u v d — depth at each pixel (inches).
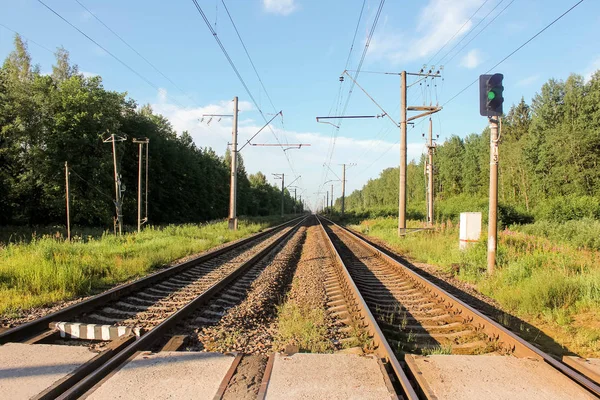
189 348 215.9
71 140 1234.6
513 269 420.8
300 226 1983.3
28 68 1533.0
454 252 613.3
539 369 180.4
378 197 5265.8
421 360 188.1
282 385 155.7
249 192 3678.6
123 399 143.2
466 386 161.8
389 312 308.7
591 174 1529.3
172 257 601.9
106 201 1327.5
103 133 1283.2
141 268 470.9
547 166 1829.5
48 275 354.0
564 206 1170.0
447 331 261.7
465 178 3166.8
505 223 1179.3
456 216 1558.8
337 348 225.6
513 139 2699.3
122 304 307.4
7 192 1181.1
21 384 153.6
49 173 1224.8
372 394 148.9
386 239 1034.7
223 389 152.7
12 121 1195.3
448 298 322.7
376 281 448.1
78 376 166.1
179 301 328.8
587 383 163.9
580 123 1660.9
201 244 788.0
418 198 3818.9
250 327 269.7
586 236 725.9
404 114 985.5
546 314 296.0
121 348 201.5
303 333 245.3
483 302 350.6
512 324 283.6
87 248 595.2
